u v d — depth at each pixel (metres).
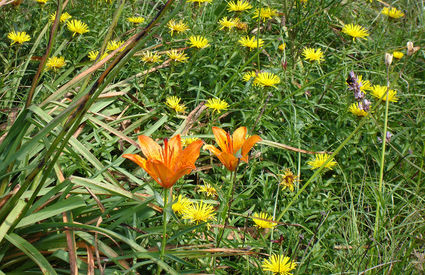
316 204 1.05
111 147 1.06
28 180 0.81
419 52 1.54
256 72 1.22
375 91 1.12
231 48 1.28
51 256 0.87
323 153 1.12
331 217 1.02
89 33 1.33
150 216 0.93
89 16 1.33
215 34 1.33
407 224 0.99
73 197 0.88
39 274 0.86
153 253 0.84
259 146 1.13
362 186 1.09
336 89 1.28
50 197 0.87
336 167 1.11
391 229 0.97
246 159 0.81
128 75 1.24
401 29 1.72
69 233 0.86
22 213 0.84
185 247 0.88
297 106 1.18
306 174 1.10
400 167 1.15
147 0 1.56
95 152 1.04
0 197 0.86
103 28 1.29
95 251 0.88
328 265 0.94
